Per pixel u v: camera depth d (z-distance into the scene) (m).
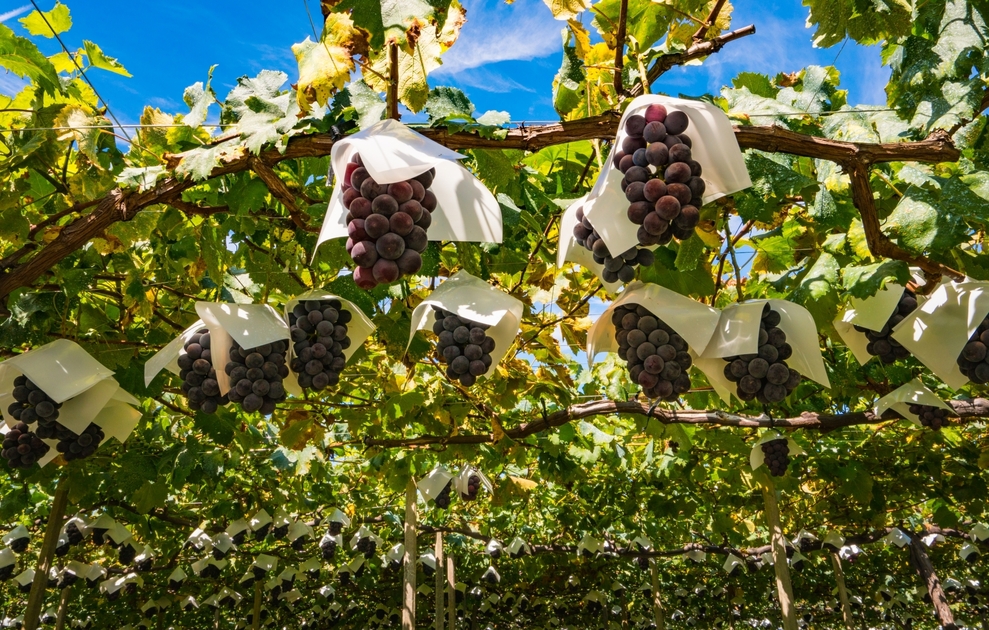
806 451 6.49
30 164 2.58
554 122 2.11
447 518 10.52
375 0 1.75
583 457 6.44
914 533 9.31
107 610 11.43
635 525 9.82
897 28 2.13
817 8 2.19
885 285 2.25
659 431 4.82
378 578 12.95
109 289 3.43
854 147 1.99
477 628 13.82
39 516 7.75
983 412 4.35
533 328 4.10
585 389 5.71
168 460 5.11
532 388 4.96
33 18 2.66
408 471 6.34
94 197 2.64
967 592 13.41
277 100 2.30
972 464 6.92
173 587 8.05
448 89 2.30
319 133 2.21
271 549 9.90
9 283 2.32
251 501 7.23
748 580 13.68
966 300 2.05
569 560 11.15
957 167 2.39
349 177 1.64
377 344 4.23
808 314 1.99
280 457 6.42
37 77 2.60
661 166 1.58
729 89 2.61
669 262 2.35
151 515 7.22
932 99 2.20
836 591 14.29
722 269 2.61
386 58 1.94
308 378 2.25
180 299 3.47
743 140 2.01
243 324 2.12
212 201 2.69
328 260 2.69
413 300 3.50
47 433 2.42
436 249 2.74
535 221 2.89
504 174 2.49
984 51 2.15
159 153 2.70
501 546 9.30
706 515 9.26
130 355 3.24
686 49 2.49
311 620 13.77
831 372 4.43
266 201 2.89
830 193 2.39
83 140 2.47
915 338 2.13
